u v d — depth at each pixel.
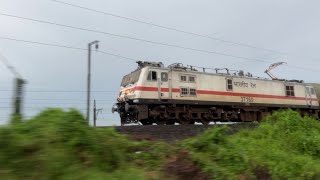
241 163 9.08
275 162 10.45
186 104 26.22
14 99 6.58
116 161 7.14
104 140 7.23
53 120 6.66
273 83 32.22
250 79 30.50
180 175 7.75
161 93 25.09
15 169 5.50
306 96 34.91
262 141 12.24
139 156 8.07
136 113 24.31
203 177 7.91
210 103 27.45
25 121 6.57
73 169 6.00
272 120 14.95
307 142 12.80
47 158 5.78
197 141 9.25
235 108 29.08
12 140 5.75
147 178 7.19
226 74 29.08
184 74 26.50
